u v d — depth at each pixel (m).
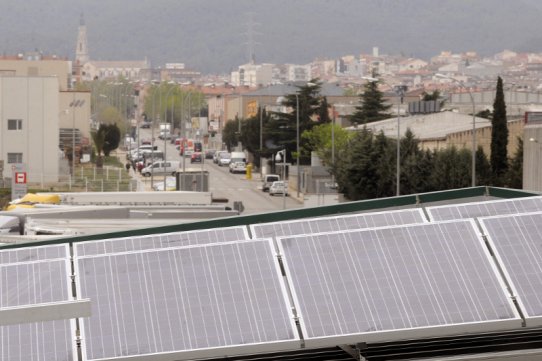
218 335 25.20
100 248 28.53
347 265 27.31
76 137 192.00
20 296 26.28
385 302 26.17
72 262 27.73
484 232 28.53
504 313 25.91
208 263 27.30
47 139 142.38
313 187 140.88
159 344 24.95
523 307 26.09
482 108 198.12
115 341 25.00
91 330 25.25
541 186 100.56
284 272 27.19
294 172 149.12
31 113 141.88
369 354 26.08
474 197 36.12
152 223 56.53
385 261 27.44
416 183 113.81
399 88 185.25
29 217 61.41
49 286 26.55
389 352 26.16
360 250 27.86
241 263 27.30
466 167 112.06
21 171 102.62
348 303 26.14
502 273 27.22
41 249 28.47
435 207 30.53
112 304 26.02
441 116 152.38
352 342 25.22
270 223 29.88
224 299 26.20
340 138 160.12
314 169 142.00
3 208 101.94
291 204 130.00
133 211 63.75
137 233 31.45
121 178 153.38
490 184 112.38
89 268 27.22
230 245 27.88
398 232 28.44
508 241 28.20
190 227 31.95
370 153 117.62
